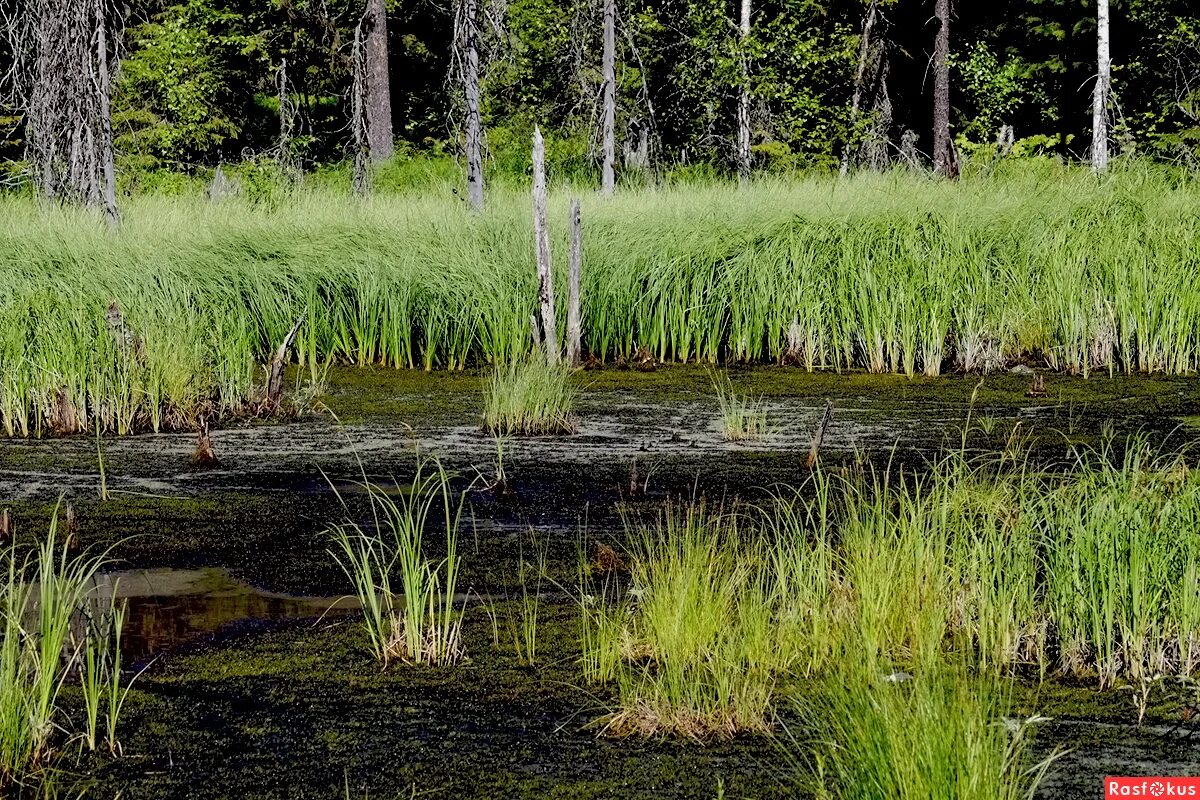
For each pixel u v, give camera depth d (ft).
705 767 15.02
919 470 29.68
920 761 13.10
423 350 48.24
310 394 40.42
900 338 45.70
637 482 27.86
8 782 14.69
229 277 48.37
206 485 28.91
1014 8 108.17
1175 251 46.24
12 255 46.29
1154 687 17.12
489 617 20.11
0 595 19.69
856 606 18.39
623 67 87.45
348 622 19.99
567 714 16.52
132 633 19.45
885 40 102.73
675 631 17.74
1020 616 18.28
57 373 35.32
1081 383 42.19
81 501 27.32
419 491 28.35
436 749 15.52
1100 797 14.20
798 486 28.30
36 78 61.52
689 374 45.55
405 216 55.47
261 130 116.57
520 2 85.97
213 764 15.17
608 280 48.67
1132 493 19.65
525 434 34.96
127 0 73.61
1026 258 47.93
